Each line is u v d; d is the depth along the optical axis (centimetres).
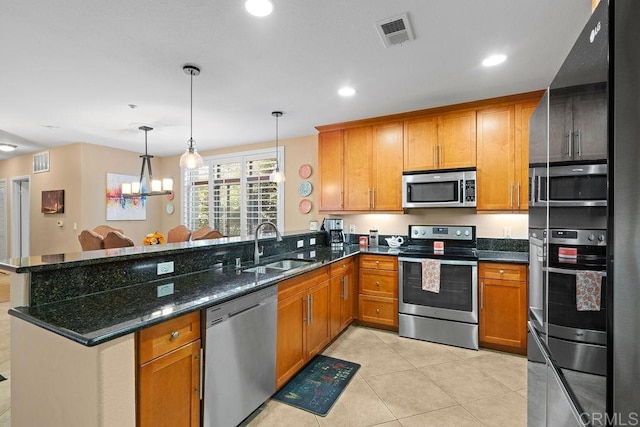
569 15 180
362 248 378
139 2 167
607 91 84
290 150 475
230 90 289
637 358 79
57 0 165
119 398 120
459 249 348
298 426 190
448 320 305
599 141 88
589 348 95
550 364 127
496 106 310
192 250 225
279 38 204
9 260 161
